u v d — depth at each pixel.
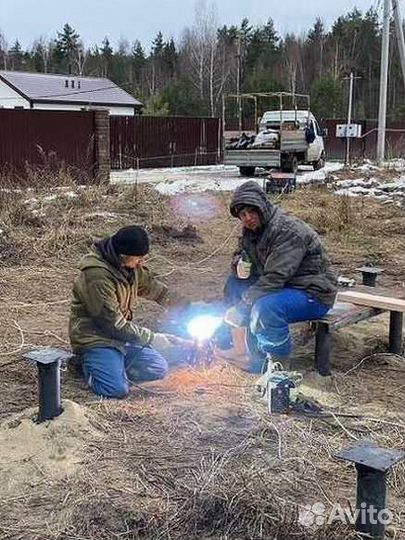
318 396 4.59
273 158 22.16
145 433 3.87
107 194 13.41
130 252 4.46
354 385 4.84
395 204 14.11
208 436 3.83
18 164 17.80
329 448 3.74
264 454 3.63
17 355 5.27
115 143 26.52
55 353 3.96
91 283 4.47
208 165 30.23
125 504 3.15
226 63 63.88
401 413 4.32
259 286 4.86
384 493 2.89
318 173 21.56
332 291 4.90
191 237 10.48
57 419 3.88
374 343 5.70
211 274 8.45
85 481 3.35
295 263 4.81
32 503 3.20
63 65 81.00
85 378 4.61
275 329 4.84
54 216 10.85
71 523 3.04
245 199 4.76
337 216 11.98
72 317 4.66
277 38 73.69
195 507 3.09
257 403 4.33
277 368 4.70
